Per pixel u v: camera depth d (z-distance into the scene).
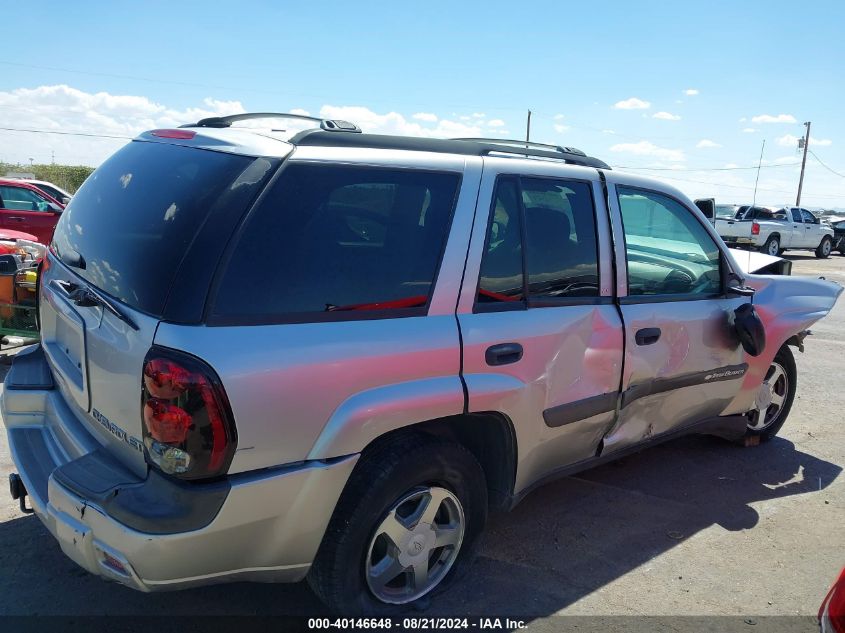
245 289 2.37
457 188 2.95
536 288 3.21
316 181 2.59
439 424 2.97
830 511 4.24
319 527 2.54
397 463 2.69
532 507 4.11
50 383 3.22
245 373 2.28
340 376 2.49
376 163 2.75
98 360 2.55
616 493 4.35
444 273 2.85
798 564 3.62
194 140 2.84
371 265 2.67
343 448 2.50
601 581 3.38
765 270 5.57
